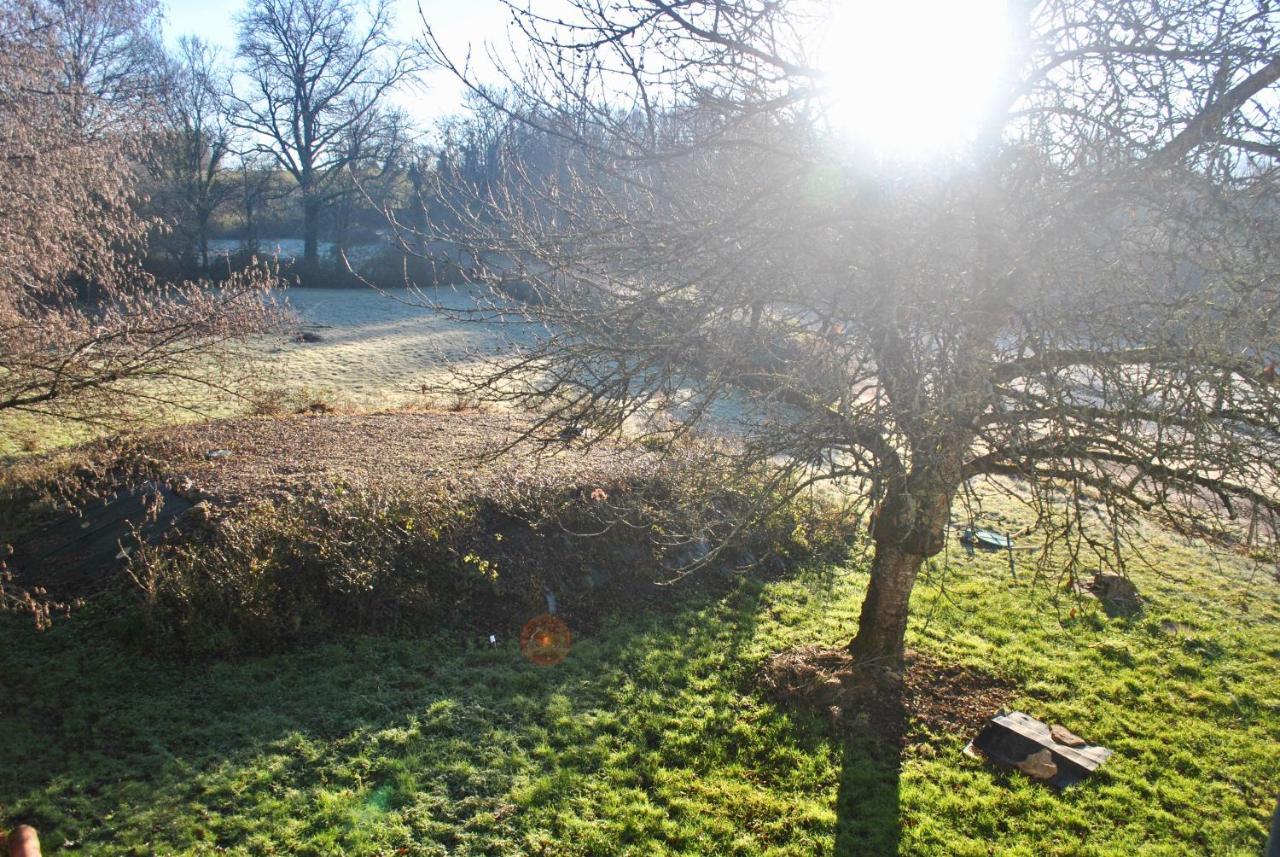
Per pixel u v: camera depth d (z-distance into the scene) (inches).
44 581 349.7
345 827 226.4
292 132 1674.5
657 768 263.3
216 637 308.0
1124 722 305.7
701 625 366.3
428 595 346.0
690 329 221.1
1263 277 186.1
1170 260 194.1
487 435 548.7
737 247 235.9
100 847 213.9
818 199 217.0
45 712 271.7
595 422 254.7
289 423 571.2
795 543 450.9
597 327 244.5
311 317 1350.9
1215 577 463.2
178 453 458.6
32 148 437.7
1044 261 195.2
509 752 264.7
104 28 746.2
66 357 402.9
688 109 237.6
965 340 195.6
